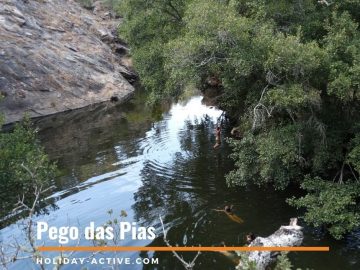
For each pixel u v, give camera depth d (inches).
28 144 580.7
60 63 1702.8
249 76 625.6
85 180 784.9
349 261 468.8
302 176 631.8
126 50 2260.1
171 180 751.1
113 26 2428.6
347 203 505.7
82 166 869.8
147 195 693.9
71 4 2362.2
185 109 1358.3
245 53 547.8
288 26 649.6
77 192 727.7
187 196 674.8
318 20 617.9
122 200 681.0
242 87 641.6
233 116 955.3
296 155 546.3
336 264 465.7
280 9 631.2
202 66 601.9
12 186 531.8
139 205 657.0
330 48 532.4
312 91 524.7
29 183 524.4
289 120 601.3
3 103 1390.3
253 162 612.4
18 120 1366.9
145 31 1000.2
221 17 561.3
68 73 1683.1
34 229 584.1
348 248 492.4
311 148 587.8
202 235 551.2
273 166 577.9
